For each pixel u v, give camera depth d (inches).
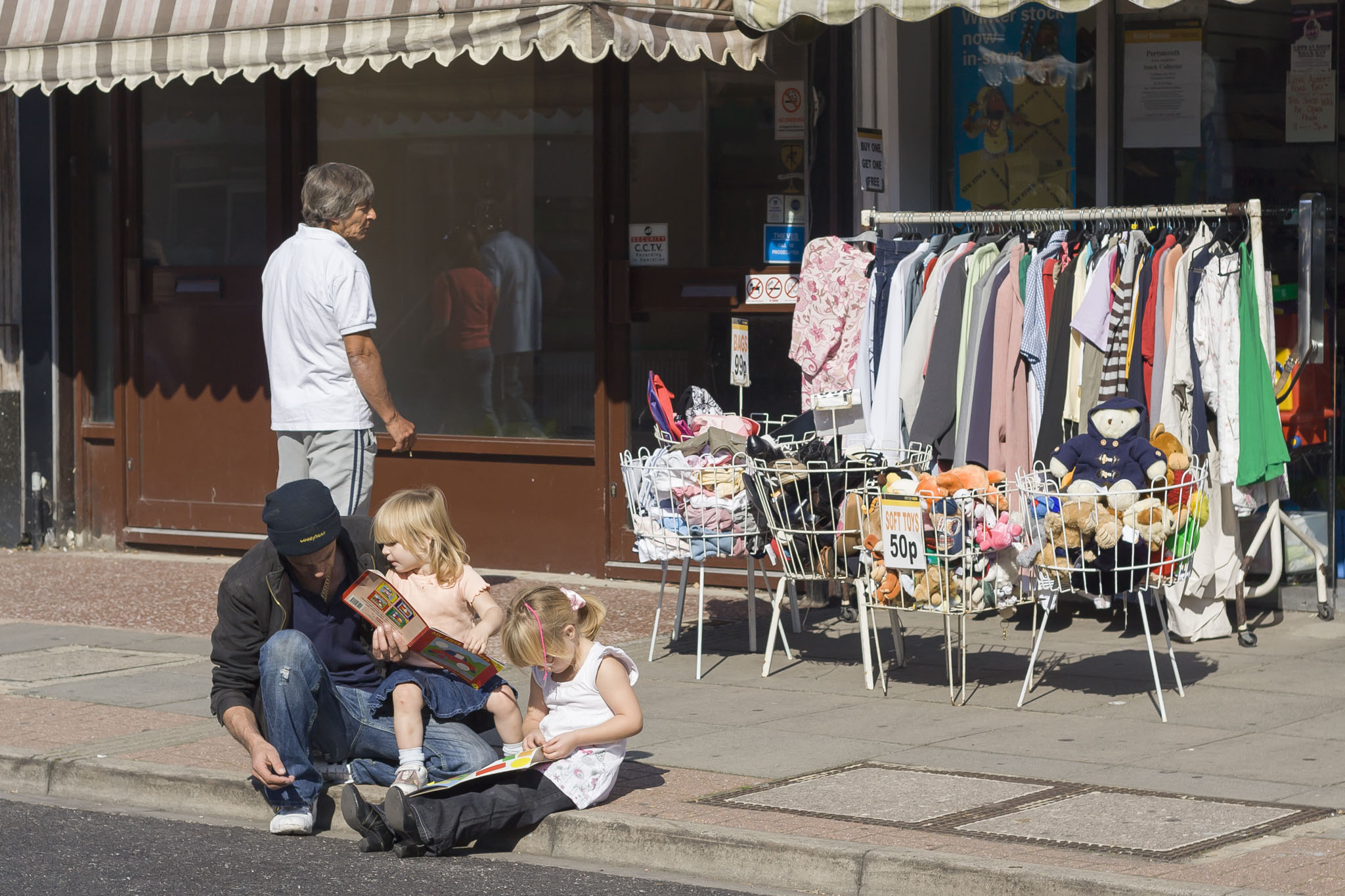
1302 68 742.5
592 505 889.5
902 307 687.1
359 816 473.4
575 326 893.2
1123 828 450.6
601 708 484.4
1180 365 654.5
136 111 1010.1
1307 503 750.5
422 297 937.5
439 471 930.7
